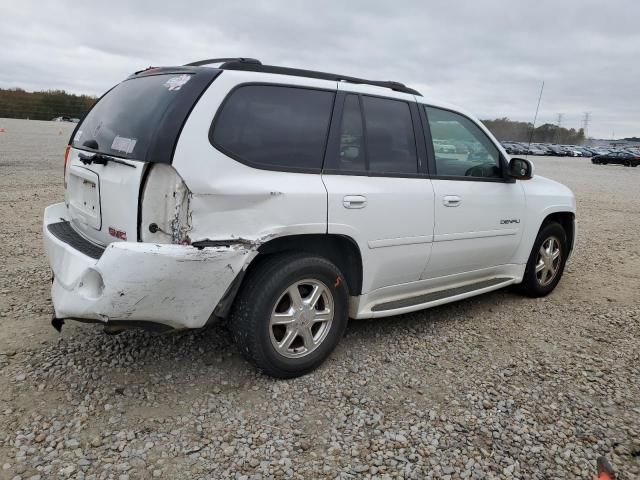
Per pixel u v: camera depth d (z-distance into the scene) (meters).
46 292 4.66
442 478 2.56
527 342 4.16
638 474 2.65
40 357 3.47
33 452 2.57
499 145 4.66
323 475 2.53
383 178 3.68
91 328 3.95
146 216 2.84
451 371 3.61
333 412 3.05
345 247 3.55
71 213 3.73
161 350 3.67
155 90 3.15
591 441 2.89
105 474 2.46
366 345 3.96
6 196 9.55
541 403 3.24
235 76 3.10
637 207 13.48
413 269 3.99
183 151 2.79
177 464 2.55
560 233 5.32
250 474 2.51
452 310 4.85
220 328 4.05
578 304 5.16
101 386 3.18
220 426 2.86
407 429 2.92
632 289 5.73
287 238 3.22
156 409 2.98
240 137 3.04
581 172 31.77
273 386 3.29
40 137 28.52
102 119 3.48
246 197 2.96
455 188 4.15
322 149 3.39
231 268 2.92
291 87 3.33
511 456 2.74
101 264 2.68
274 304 3.15
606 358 3.92
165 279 2.72
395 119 3.87
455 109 4.36
